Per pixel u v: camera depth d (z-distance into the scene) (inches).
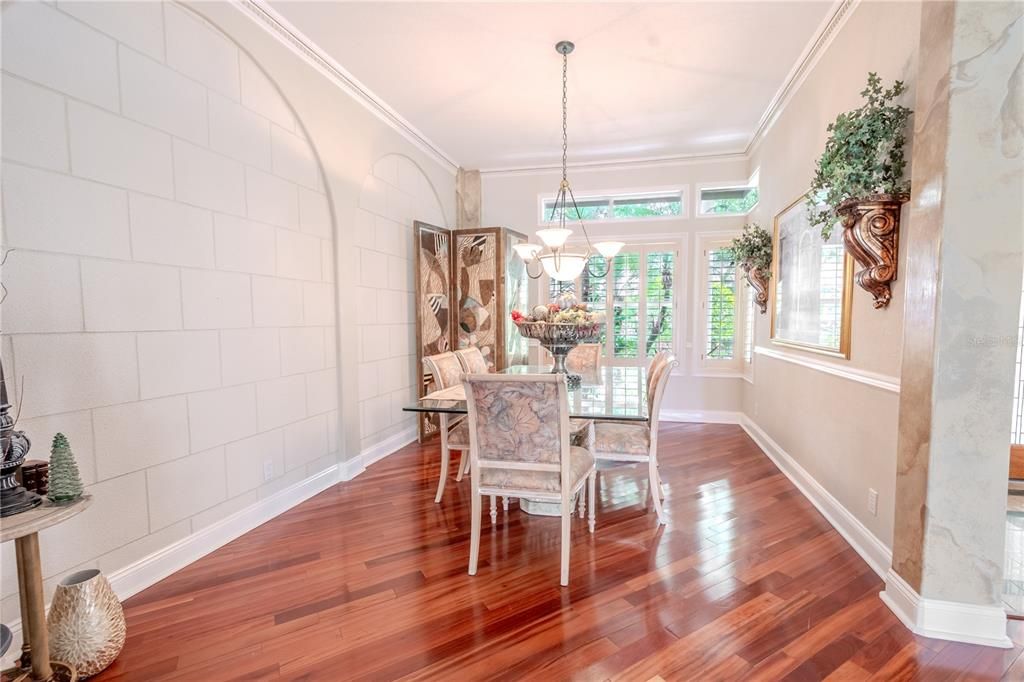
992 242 64.9
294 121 119.0
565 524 84.1
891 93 81.8
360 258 147.1
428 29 112.3
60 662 60.2
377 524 109.8
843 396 102.8
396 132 165.2
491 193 223.9
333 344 135.7
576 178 216.1
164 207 86.1
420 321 176.7
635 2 101.9
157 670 64.4
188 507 91.8
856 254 86.8
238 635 71.4
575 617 74.9
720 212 203.5
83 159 73.4
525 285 219.6
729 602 78.2
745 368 199.8
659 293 210.8
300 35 114.3
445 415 122.0
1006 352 65.6
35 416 68.3
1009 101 63.1
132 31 80.2
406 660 66.1
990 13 62.5
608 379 139.1
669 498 122.8
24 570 55.9
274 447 113.8
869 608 76.1
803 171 127.5
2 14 63.8
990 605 67.7
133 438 81.4
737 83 137.9
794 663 64.5
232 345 101.3
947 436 67.6
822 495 113.3
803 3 102.3
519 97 147.8
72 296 72.2
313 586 84.4
